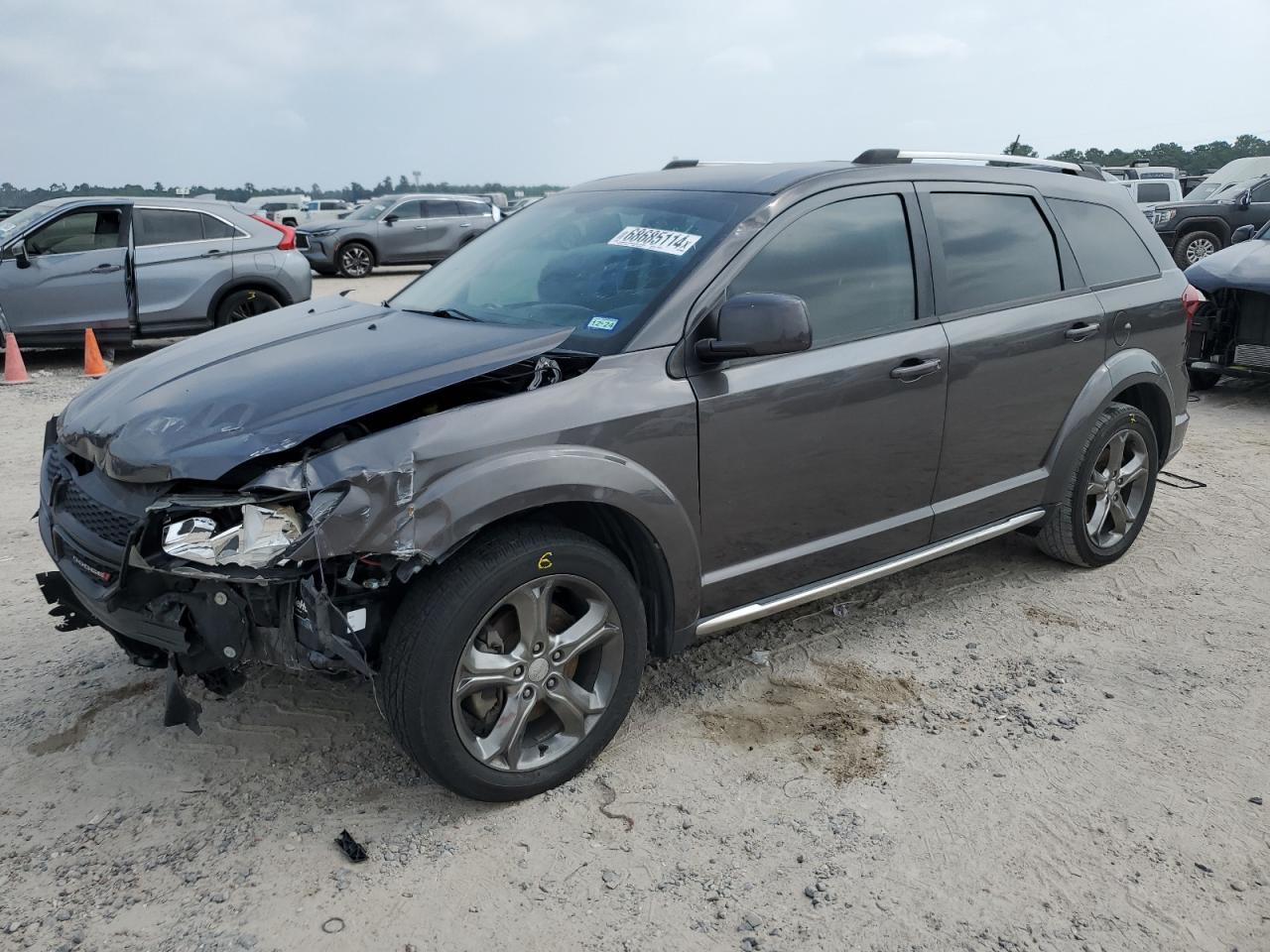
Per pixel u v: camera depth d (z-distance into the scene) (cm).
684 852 275
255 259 1091
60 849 275
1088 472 443
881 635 404
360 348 314
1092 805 295
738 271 324
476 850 275
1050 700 355
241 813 290
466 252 414
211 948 240
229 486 257
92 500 285
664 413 302
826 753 321
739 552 335
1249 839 281
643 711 345
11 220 1046
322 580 249
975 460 398
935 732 334
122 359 1141
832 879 265
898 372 356
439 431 265
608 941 243
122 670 371
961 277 388
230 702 346
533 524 285
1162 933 246
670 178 389
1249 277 757
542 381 300
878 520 373
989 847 277
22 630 407
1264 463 644
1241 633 406
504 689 287
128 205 1038
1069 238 437
